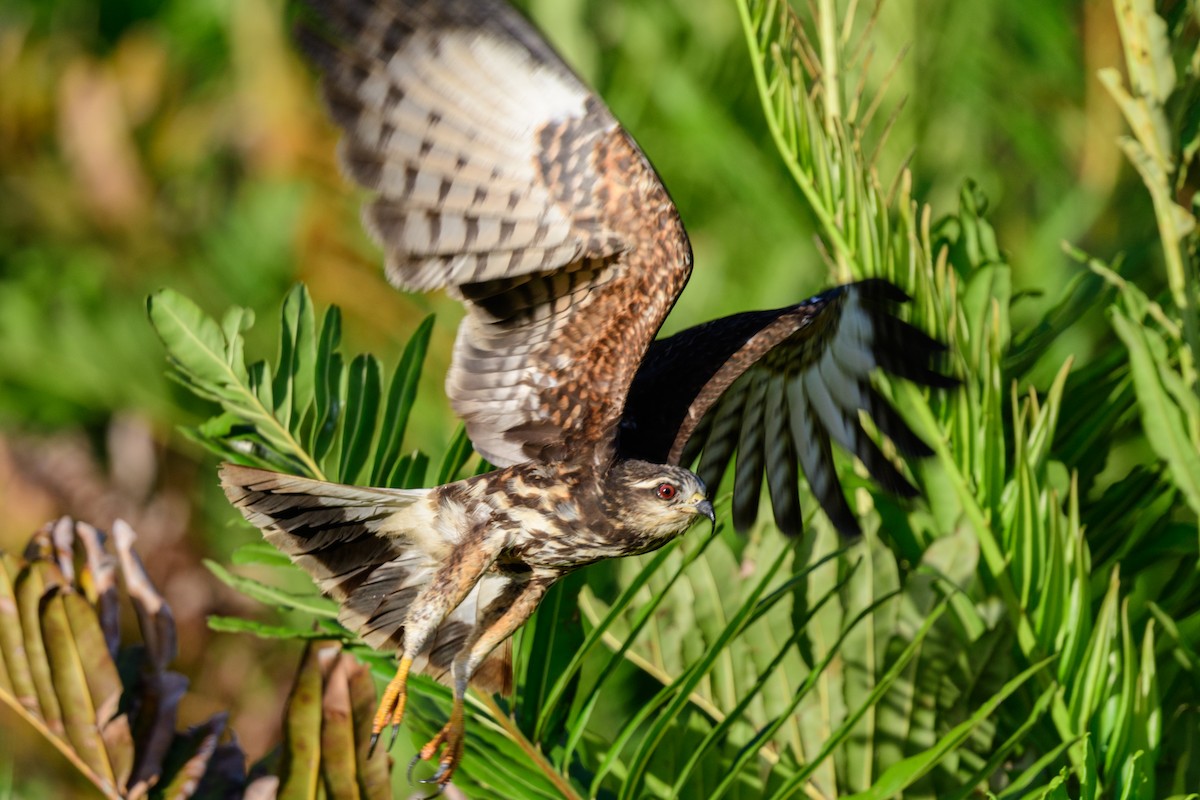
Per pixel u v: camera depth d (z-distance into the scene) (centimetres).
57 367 1378
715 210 1294
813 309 1030
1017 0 1297
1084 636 969
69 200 1452
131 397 1384
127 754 916
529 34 809
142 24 1504
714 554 1014
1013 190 1330
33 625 916
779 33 1089
